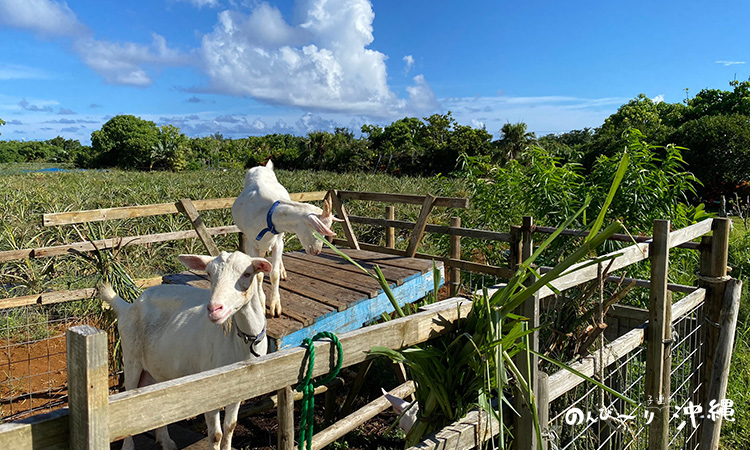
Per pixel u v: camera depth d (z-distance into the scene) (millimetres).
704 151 19719
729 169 19422
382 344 2078
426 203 5590
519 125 31359
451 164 37969
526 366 2346
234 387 1616
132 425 1365
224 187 18438
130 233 9727
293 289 4469
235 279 2646
